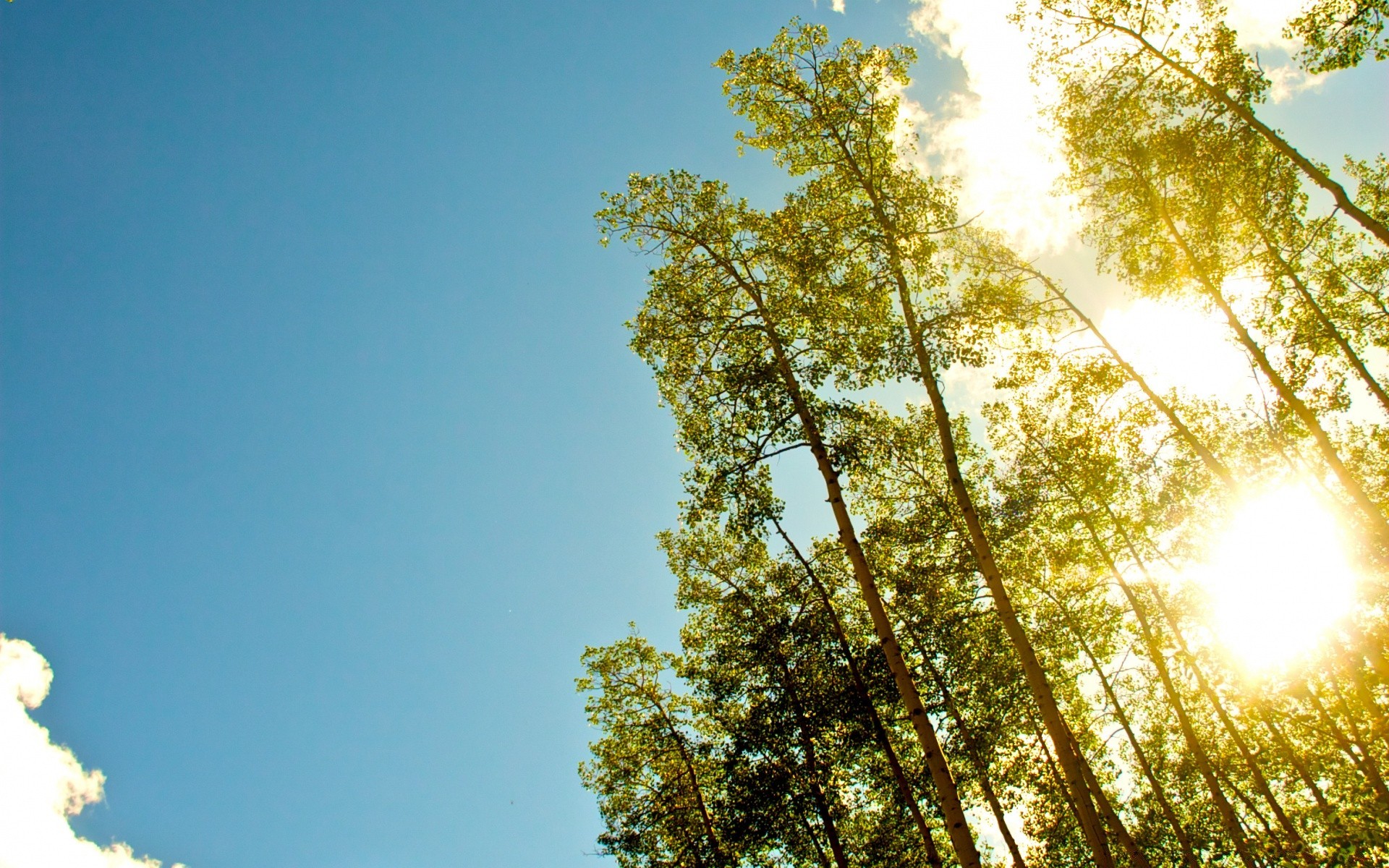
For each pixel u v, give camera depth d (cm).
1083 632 2222
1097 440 1959
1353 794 1775
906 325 1563
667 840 2762
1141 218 1852
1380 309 1886
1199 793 2766
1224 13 1589
